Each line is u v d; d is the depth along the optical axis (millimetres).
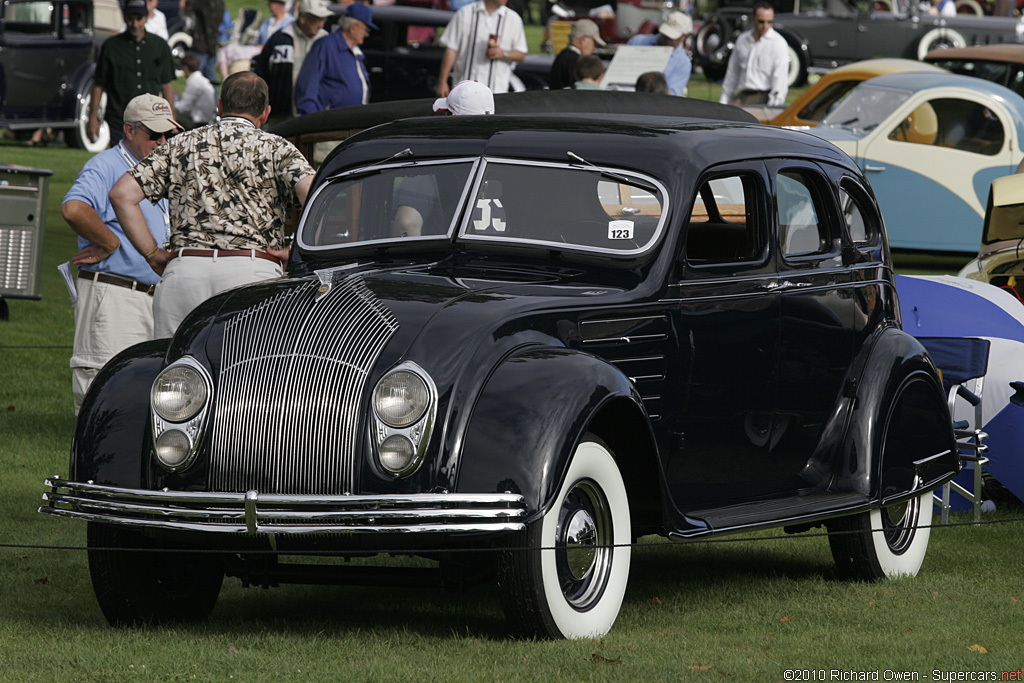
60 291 38781
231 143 18359
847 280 17297
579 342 14117
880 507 16891
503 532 12781
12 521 18750
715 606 15719
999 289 23078
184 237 18422
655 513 14820
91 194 21375
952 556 18609
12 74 58969
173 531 13367
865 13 77438
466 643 13484
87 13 62281
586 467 13641
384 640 13719
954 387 19703
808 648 13828
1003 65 51062
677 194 15195
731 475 16047
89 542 14156
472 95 21391
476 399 13133
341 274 14484
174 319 18375
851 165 17938
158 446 13531
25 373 29203
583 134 15875
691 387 15281
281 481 13188
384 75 53281
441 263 15312
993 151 43188
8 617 14539
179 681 12180
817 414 16969
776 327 16219
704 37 84000
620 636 13969
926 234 43750
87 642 13461
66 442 23594
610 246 15094
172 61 44188
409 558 17281
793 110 51406
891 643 14031
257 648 13445
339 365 13258
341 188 16375
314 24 41375
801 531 17500
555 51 74250
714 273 15477
